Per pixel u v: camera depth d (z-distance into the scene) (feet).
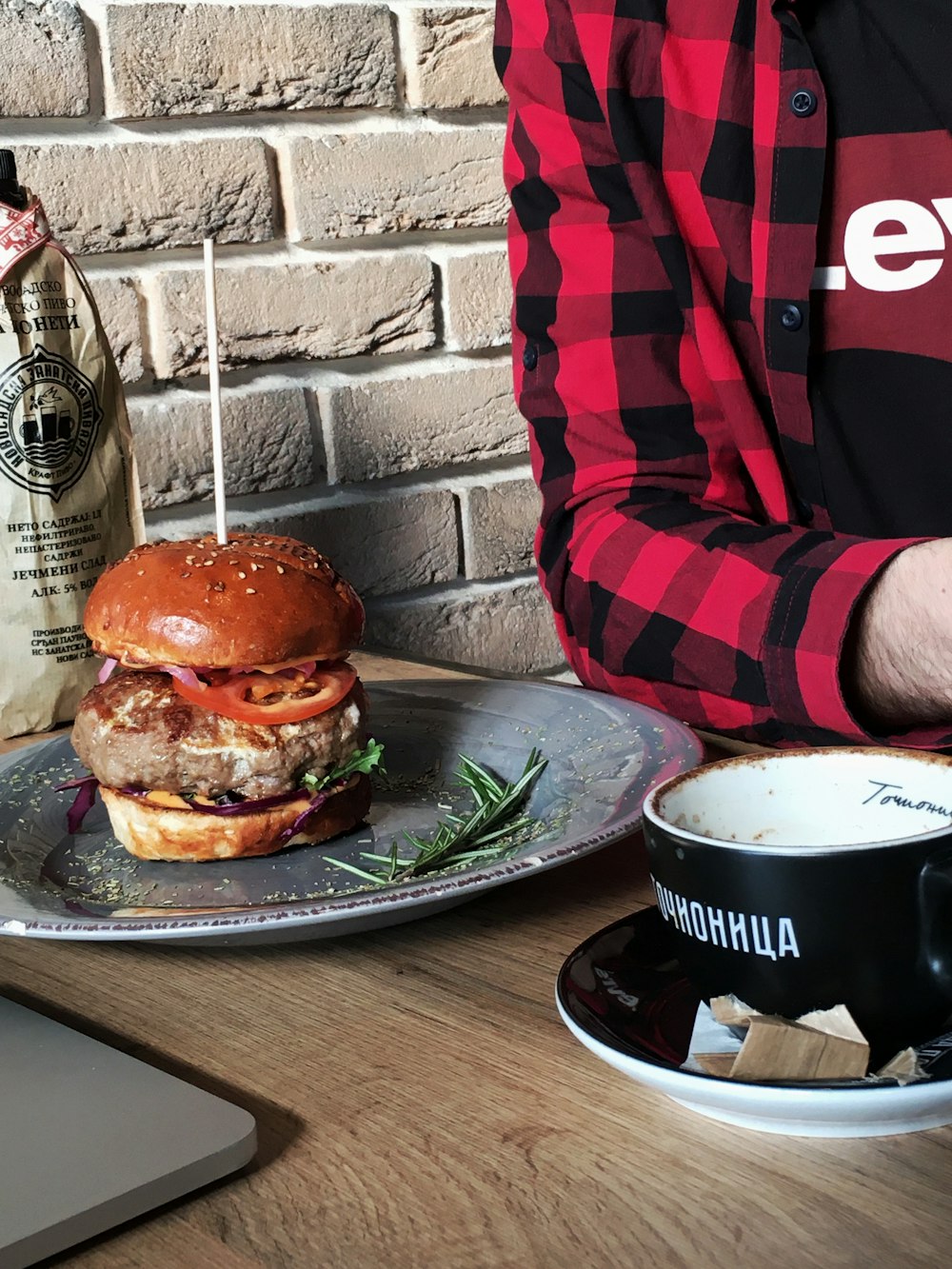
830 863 1.10
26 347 2.59
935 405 2.85
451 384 3.93
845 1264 0.96
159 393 3.46
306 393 3.67
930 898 1.10
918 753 1.31
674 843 1.19
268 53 3.46
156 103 3.31
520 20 3.16
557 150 3.06
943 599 2.02
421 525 3.94
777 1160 1.10
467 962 1.58
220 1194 1.11
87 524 2.72
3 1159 1.11
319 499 3.75
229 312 3.50
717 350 2.91
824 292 2.90
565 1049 1.34
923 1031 1.15
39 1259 1.00
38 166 3.17
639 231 2.98
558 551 2.93
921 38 2.70
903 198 2.78
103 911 1.82
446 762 2.39
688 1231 1.01
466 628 4.10
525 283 3.14
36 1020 1.41
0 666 2.69
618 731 2.26
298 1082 1.31
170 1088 1.23
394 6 3.67
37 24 3.11
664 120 2.93
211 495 3.55
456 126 3.86
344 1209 1.07
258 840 2.03
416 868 1.83
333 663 2.28
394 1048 1.37
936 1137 1.12
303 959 1.63
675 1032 1.21
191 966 1.63
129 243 3.33
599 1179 1.09
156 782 2.03
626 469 2.87
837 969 1.12
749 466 2.99
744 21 2.84
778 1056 1.08
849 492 2.97
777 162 2.81
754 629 2.24
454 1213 1.06
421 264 3.83
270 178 3.53
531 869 1.61
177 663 2.12
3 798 2.26
